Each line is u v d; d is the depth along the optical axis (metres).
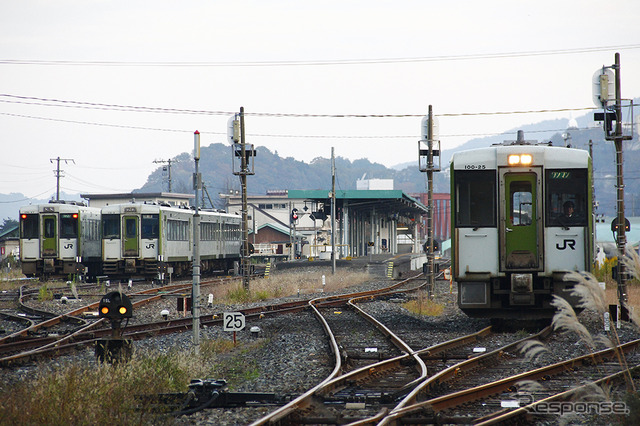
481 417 29.98
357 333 64.44
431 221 101.81
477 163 65.19
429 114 101.69
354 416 30.92
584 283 32.00
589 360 45.44
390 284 140.12
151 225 145.12
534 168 64.38
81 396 31.56
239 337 65.19
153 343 60.22
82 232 152.25
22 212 151.62
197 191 56.47
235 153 109.25
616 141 75.94
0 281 157.75
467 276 65.19
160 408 32.66
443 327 70.06
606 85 75.88
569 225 63.97
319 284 136.50
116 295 44.03
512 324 70.12
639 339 55.03
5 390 34.19
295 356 50.59
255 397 35.25
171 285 133.50
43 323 74.62
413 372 43.25
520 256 64.75
